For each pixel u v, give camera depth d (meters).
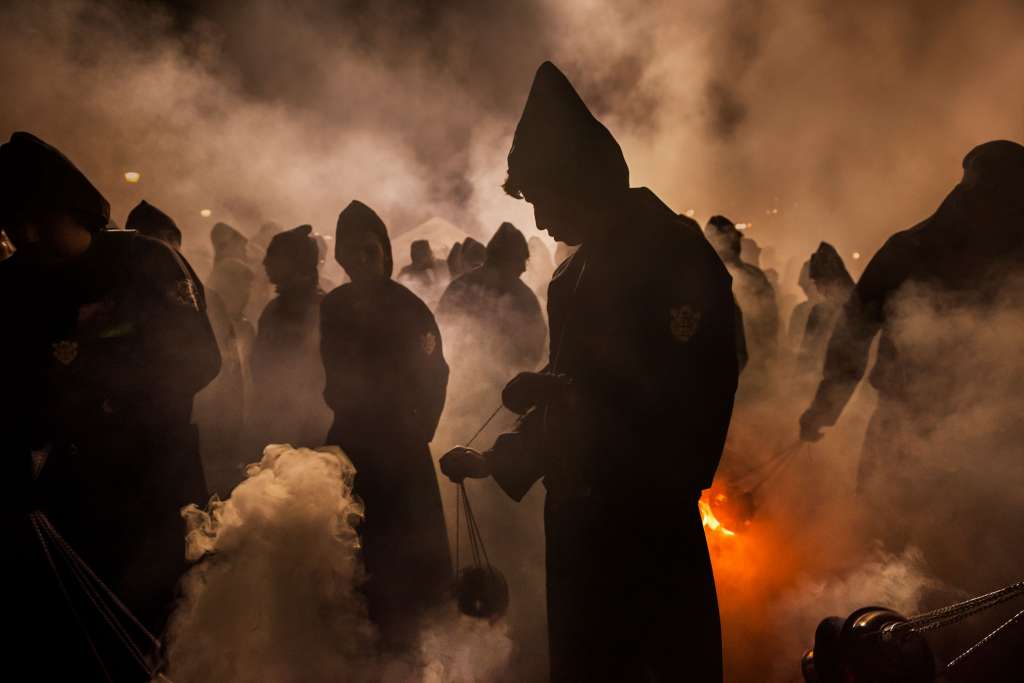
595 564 2.40
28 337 2.86
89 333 2.91
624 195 2.46
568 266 2.57
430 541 4.22
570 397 2.41
